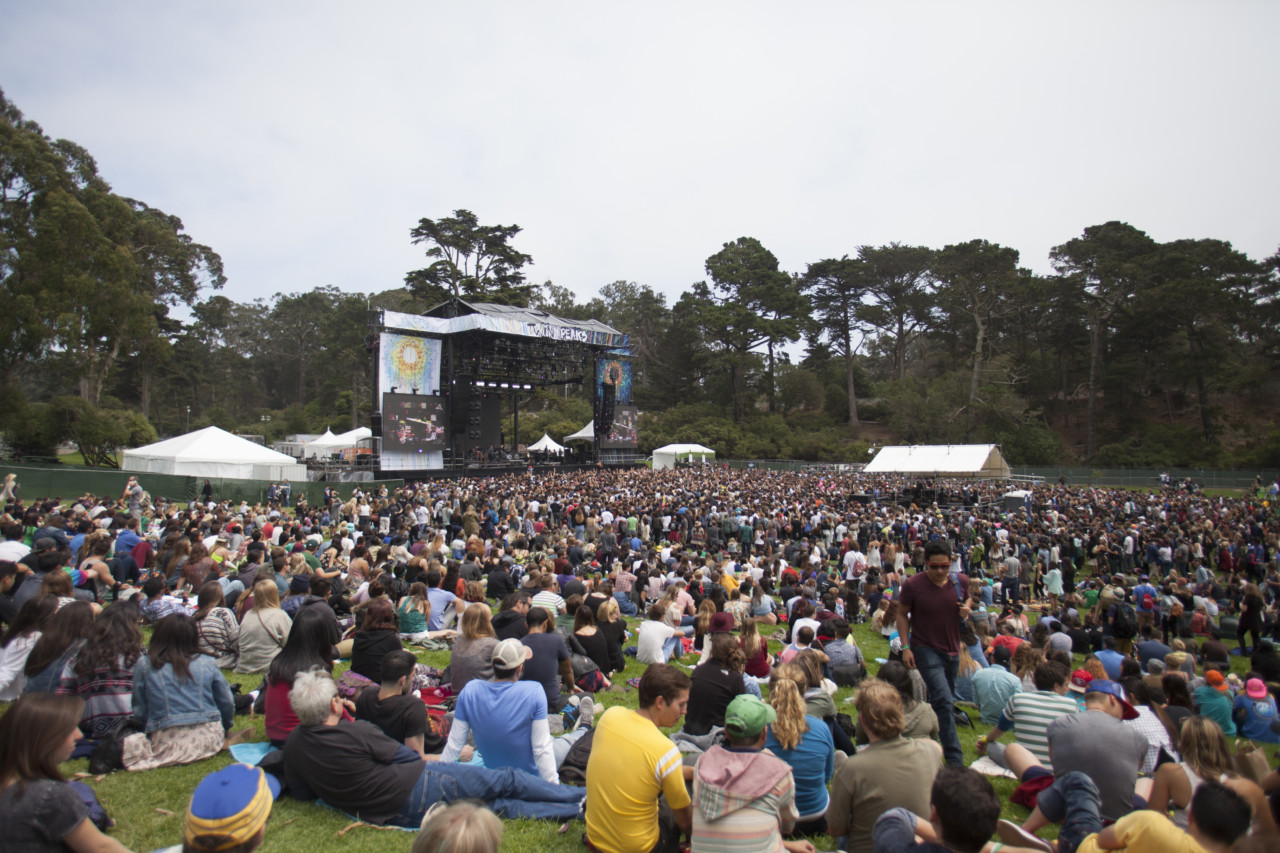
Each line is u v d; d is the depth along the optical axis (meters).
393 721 5.02
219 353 90.31
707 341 74.88
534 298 68.88
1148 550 19.56
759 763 3.59
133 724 5.31
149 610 8.08
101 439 39.44
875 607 13.23
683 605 10.95
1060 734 4.50
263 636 7.36
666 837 4.04
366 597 9.56
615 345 48.44
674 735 5.52
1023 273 68.19
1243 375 61.22
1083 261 67.06
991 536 20.56
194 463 30.34
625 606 12.91
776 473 48.00
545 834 4.38
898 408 66.19
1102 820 4.24
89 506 17.73
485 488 30.59
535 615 6.53
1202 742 4.31
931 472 34.88
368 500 26.61
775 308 72.75
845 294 79.00
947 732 5.13
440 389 41.72
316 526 18.78
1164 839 2.94
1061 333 69.06
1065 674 5.74
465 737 4.89
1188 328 60.88
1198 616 13.49
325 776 4.43
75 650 5.39
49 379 65.50
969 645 8.53
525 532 20.42
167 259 56.25
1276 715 7.11
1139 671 7.24
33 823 2.85
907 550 19.55
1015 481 46.22
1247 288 65.38
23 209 37.91
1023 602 16.55
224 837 2.63
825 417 75.19
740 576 15.17
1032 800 5.01
